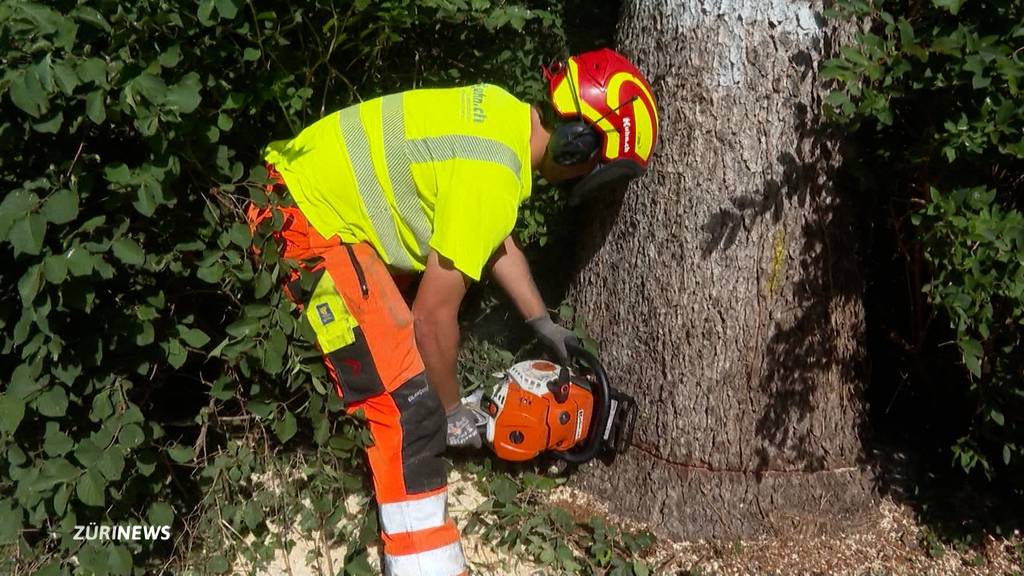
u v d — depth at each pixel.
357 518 2.88
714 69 2.72
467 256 2.24
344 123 2.44
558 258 3.56
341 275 2.41
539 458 3.21
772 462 2.97
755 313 2.85
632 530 3.00
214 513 2.73
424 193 2.36
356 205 2.41
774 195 2.77
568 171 2.57
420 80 3.11
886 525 3.10
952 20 2.54
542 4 3.49
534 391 2.81
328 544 2.82
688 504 2.98
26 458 2.28
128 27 1.99
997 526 3.11
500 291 3.39
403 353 2.44
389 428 2.45
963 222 2.46
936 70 2.50
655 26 2.84
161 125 2.07
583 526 2.98
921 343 3.27
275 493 2.83
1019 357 2.72
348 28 2.78
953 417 3.48
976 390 2.83
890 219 2.96
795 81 2.71
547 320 2.74
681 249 2.86
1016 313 2.52
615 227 3.04
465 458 3.17
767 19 2.67
